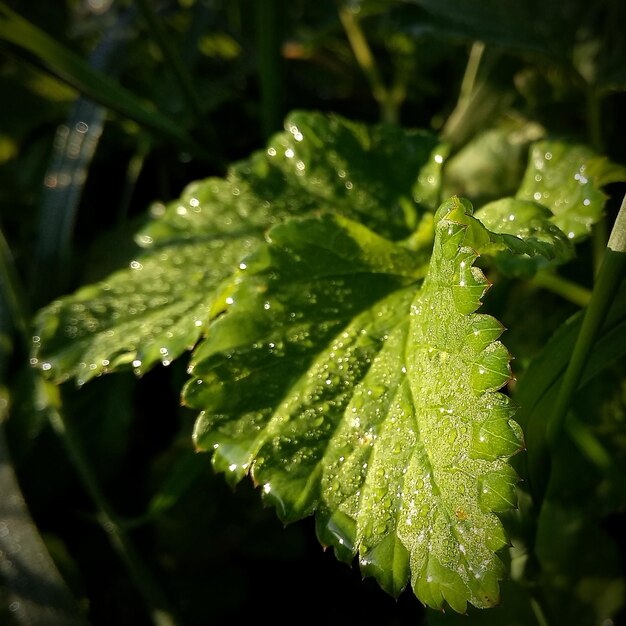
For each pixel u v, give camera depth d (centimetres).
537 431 11
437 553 8
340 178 13
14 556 14
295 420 10
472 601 8
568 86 17
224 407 10
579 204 12
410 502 9
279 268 11
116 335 12
